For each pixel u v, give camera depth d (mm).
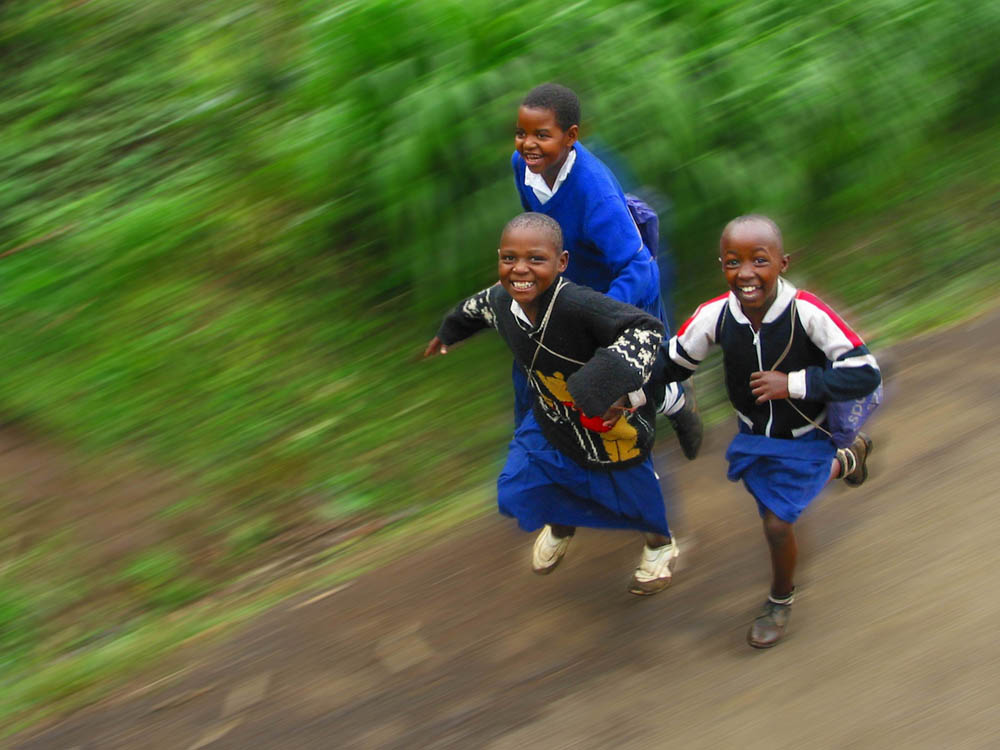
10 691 3730
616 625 3502
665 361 3232
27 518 4480
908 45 5371
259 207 5797
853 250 5301
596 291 3219
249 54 7074
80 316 5461
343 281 5305
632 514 3383
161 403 4965
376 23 4789
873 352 4668
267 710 3420
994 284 4953
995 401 4188
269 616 3855
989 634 3170
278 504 4434
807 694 3090
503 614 3641
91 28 7871
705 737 3014
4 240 6145
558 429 3312
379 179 4781
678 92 4789
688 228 4988
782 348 3035
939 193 5559
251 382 4977
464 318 3480
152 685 3627
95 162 6645
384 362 4980
